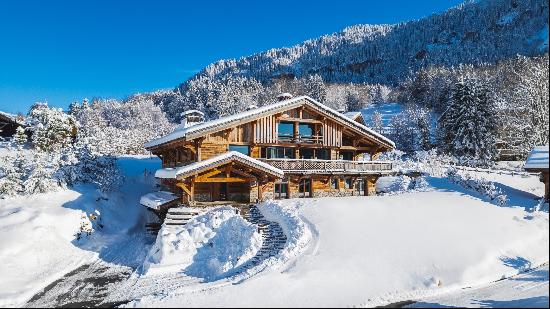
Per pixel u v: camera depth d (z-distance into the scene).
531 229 22.89
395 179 37.03
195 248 21.20
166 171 28.34
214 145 29.75
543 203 27.73
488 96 23.17
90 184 33.12
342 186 34.00
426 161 44.16
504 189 32.50
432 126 79.06
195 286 16.33
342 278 16.17
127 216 31.19
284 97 34.34
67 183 31.16
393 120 88.50
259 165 27.53
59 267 21.22
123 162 47.31
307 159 31.23
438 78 99.44
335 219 22.95
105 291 17.44
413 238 20.61
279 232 22.22
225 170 27.41
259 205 27.19
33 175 28.86
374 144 35.59
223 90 118.94
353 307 13.85
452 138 42.66
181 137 28.88
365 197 28.61
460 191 30.89
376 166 33.94
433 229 21.89
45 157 33.47
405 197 28.50
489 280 17.50
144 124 110.12
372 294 15.06
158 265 19.77
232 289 15.22
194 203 26.42
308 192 32.62
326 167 31.81
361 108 128.50
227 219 23.34
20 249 21.84
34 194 28.52
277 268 17.31
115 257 23.30
